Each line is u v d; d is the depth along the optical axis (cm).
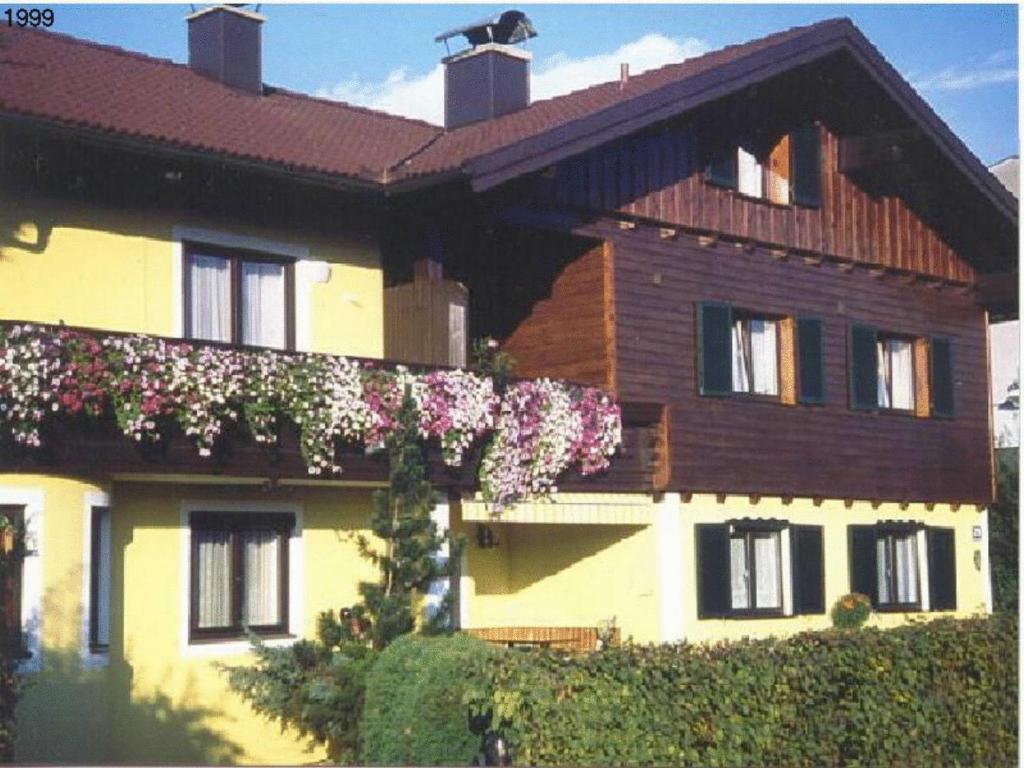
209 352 1598
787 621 2256
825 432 2355
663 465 2091
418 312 1906
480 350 2066
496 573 2173
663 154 2147
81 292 1645
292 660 1611
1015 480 2906
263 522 1784
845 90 2409
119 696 1616
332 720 1543
